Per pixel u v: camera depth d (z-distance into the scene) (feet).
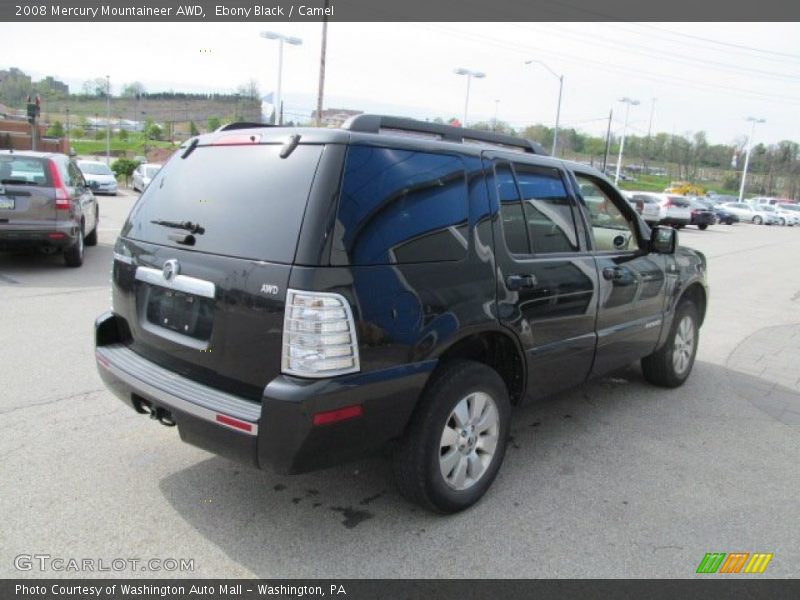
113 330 12.09
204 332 9.94
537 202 12.52
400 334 9.47
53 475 11.68
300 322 8.71
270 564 9.52
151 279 10.77
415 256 9.85
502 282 11.25
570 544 10.33
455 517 10.98
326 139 9.41
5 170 29.30
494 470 11.65
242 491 11.46
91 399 15.16
